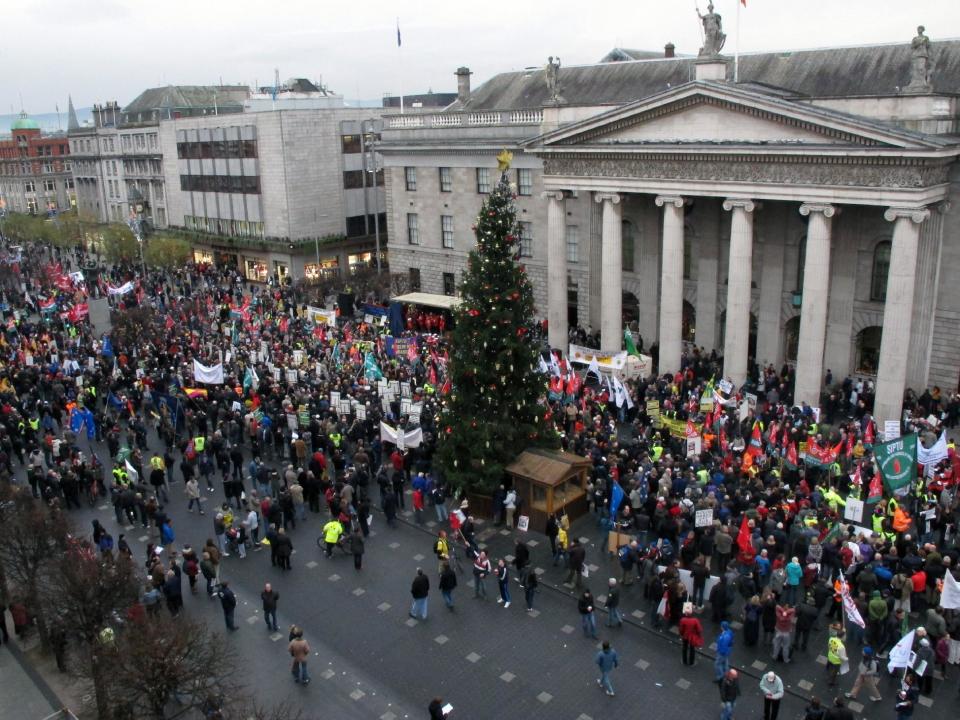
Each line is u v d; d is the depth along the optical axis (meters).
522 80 64.00
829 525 27.39
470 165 61.66
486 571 27.81
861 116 38.41
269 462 39.19
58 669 24.34
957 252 39.75
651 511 29.95
